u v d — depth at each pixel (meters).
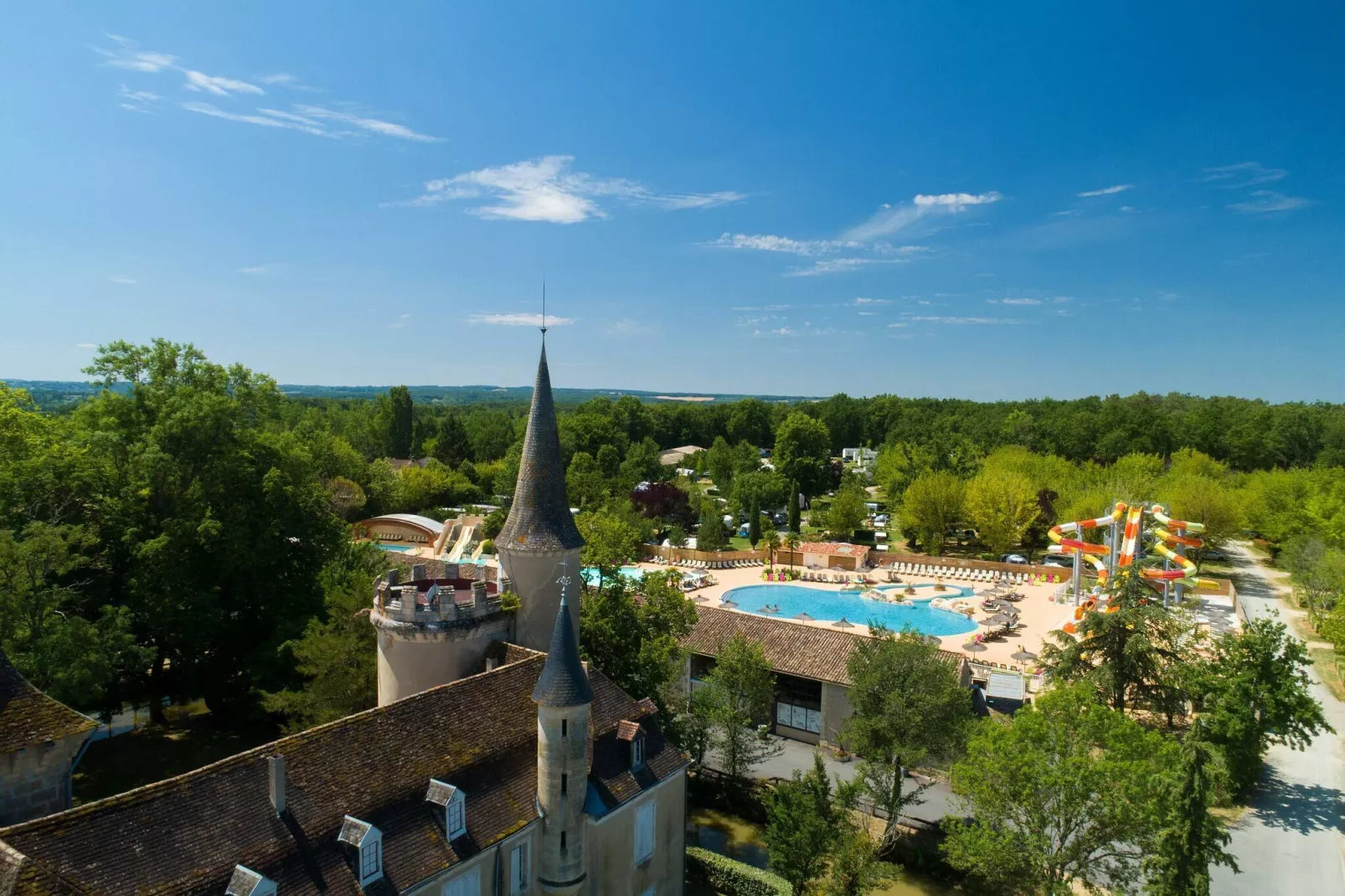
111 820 21.02
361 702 40.91
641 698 43.31
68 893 19.06
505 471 133.75
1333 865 38.59
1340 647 57.81
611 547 48.47
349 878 23.69
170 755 48.34
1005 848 31.48
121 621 43.84
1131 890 33.50
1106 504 103.50
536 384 40.00
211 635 50.34
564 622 29.95
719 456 168.88
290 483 57.72
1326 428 153.25
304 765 25.38
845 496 122.06
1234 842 40.62
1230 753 44.16
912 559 105.19
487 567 46.28
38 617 41.25
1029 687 59.88
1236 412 186.88
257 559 52.88
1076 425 176.88
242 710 52.38
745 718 46.69
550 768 29.41
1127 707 51.72
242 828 22.83
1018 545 115.81
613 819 31.55
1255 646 45.31
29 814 27.05
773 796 38.50
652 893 34.28
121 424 56.19
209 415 54.09
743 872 36.94
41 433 59.22
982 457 153.50
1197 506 100.94
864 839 35.44
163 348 58.78
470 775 28.88
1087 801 31.12
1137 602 48.44
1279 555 102.88
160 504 53.47
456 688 31.38
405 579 44.12
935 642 48.78
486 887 27.69
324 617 51.44
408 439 178.38
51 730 27.39
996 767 32.34
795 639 56.47
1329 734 53.69
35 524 43.09
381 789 26.31
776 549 109.00
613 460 152.12
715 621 59.78
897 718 40.12
